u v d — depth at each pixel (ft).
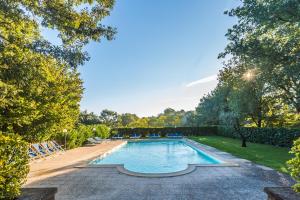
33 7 17.85
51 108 25.75
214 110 116.37
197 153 55.93
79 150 55.16
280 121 84.07
